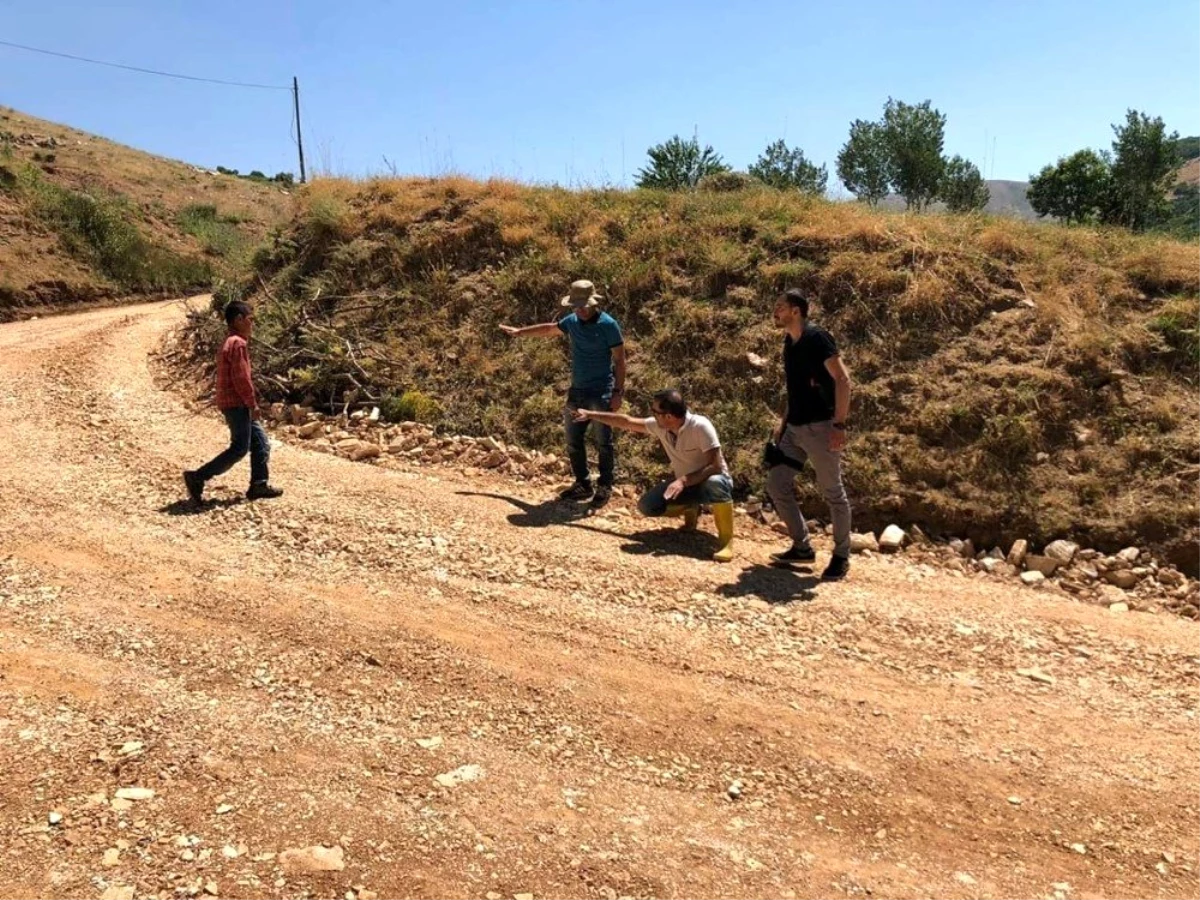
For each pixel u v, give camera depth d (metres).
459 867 3.05
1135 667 4.92
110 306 20.64
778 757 3.88
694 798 3.56
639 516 7.04
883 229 9.80
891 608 5.52
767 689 4.44
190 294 23.17
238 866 2.97
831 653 4.87
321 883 2.92
